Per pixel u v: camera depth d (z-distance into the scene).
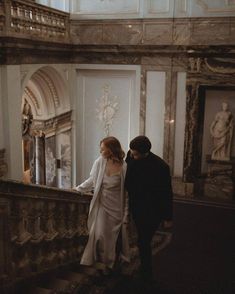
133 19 9.47
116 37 9.70
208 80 9.12
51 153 10.61
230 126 9.39
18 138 7.83
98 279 4.04
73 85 10.43
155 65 9.54
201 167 9.98
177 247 6.35
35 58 8.38
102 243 3.98
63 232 4.00
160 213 4.15
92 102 10.50
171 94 9.55
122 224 4.04
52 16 9.00
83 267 4.29
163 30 9.27
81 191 4.12
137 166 3.98
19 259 3.26
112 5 9.62
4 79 7.36
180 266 5.49
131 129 10.23
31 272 3.41
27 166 11.17
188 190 9.74
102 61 10.00
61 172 10.84
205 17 8.90
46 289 3.29
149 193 4.04
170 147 9.84
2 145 7.55
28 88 9.83
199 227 7.50
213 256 5.98
